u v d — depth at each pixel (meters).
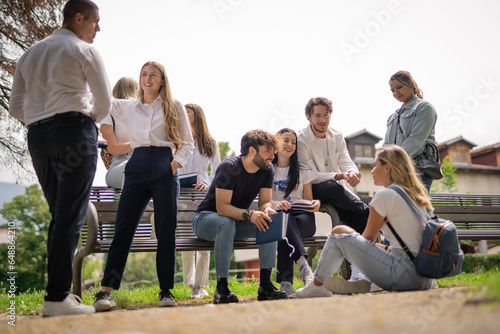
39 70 2.90
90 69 2.88
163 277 3.37
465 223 5.54
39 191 26.73
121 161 4.32
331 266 3.34
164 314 2.19
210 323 1.78
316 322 1.62
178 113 3.61
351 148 23.19
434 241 2.95
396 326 1.44
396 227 3.09
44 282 24.47
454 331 1.31
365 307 1.89
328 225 14.79
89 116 2.96
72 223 2.83
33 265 24.34
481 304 1.60
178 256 13.72
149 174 3.42
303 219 4.06
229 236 3.56
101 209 4.01
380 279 3.09
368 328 1.44
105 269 3.32
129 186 3.43
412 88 4.72
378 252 3.10
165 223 3.39
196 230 3.79
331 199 4.38
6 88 9.45
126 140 4.08
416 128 4.52
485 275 4.60
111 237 4.00
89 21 3.13
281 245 3.84
